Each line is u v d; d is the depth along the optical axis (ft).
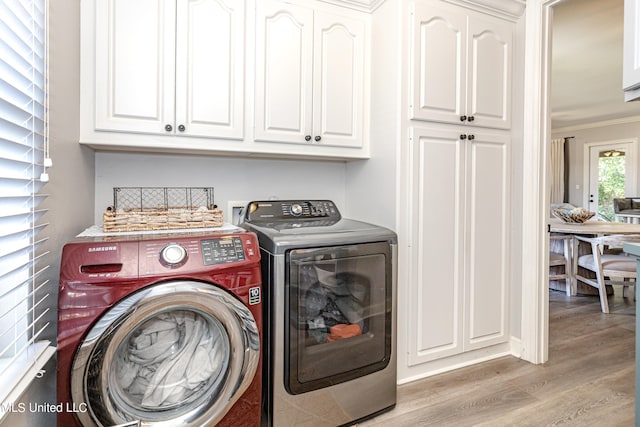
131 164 5.98
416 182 6.16
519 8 6.93
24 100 2.94
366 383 5.25
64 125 4.05
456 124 6.51
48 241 3.54
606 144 22.35
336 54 6.51
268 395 4.64
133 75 5.01
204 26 5.41
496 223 7.00
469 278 6.72
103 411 3.44
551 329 8.87
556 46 10.17
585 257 11.54
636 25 3.39
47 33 3.33
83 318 3.33
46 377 3.52
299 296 4.67
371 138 6.81
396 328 5.58
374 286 5.34
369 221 6.87
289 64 6.08
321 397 4.89
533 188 6.84
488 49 6.79
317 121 6.36
